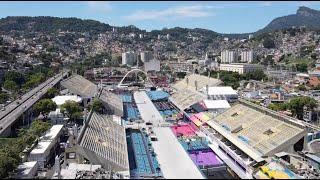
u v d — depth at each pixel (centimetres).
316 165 19338
